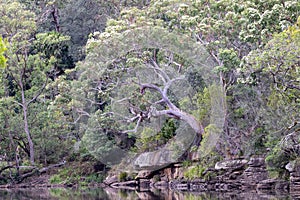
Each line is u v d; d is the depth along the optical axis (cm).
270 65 2091
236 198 2069
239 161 2700
